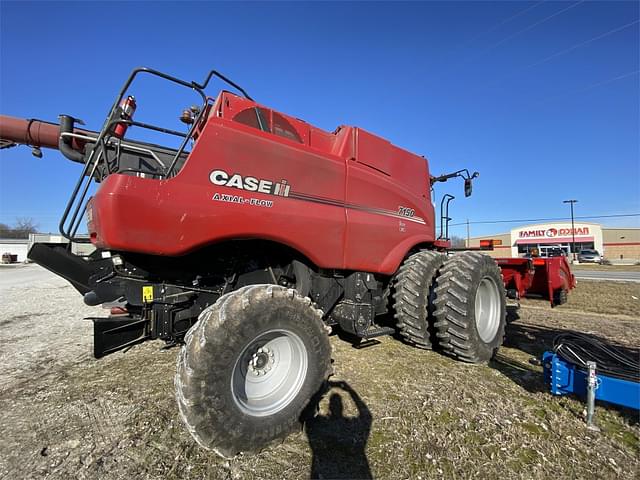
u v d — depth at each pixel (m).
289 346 2.41
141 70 2.28
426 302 3.72
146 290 2.42
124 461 2.05
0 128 2.91
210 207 2.29
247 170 2.51
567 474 1.95
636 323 5.73
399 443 2.22
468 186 5.11
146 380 3.23
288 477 1.92
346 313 3.35
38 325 5.80
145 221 2.04
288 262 3.11
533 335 4.87
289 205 2.73
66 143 2.93
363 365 3.51
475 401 2.77
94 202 2.12
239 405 2.07
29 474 1.94
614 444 2.22
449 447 2.18
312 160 2.95
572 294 9.40
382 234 3.53
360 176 3.39
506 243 60.09
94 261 2.88
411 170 4.36
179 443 2.23
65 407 2.72
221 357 1.96
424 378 3.20
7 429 2.41
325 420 2.49
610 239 55.00
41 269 24.98
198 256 2.63
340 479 1.90
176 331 2.61
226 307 2.06
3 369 3.60
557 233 51.62
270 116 3.08
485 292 4.02
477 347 3.46
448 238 5.43
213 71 2.70
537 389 3.00
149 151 2.83
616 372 2.44
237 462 2.04
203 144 2.32
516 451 2.14
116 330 2.39
